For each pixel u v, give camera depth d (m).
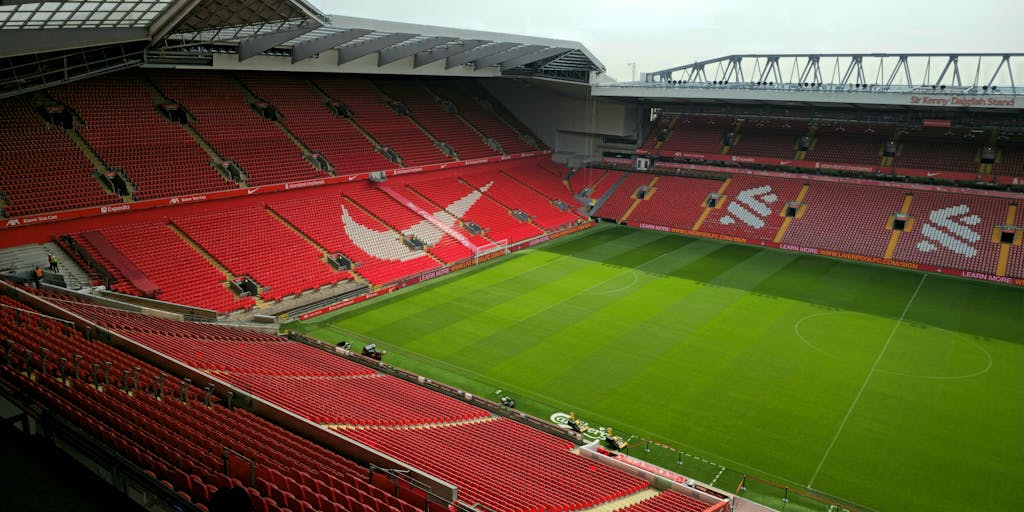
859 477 28.27
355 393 31.16
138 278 42.22
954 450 30.28
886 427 32.28
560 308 48.56
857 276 57.41
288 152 58.44
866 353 41.00
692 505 24.30
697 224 71.81
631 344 42.09
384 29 44.94
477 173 74.12
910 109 63.66
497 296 51.16
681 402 34.75
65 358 21.19
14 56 35.38
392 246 56.88
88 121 49.72
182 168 50.62
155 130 52.44
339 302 48.47
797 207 69.94
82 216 43.16
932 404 34.59
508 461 25.89
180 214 48.62
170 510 12.31
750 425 32.50
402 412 29.45
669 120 84.56
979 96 53.94
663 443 30.95
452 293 51.84
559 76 74.56
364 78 75.25
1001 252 58.41
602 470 27.27
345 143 63.69
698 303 49.88
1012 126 60.28
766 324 45.72
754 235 68.19
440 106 79.25
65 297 34.84
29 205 41.50
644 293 52.06
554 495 22.62
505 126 83.56
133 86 54.91
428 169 67.69
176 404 20.41
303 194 56.91
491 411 33.47
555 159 85.94
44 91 49.69
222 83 61.16
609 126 81.75
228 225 50.41
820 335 43.78
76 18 34.75
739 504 25.80
